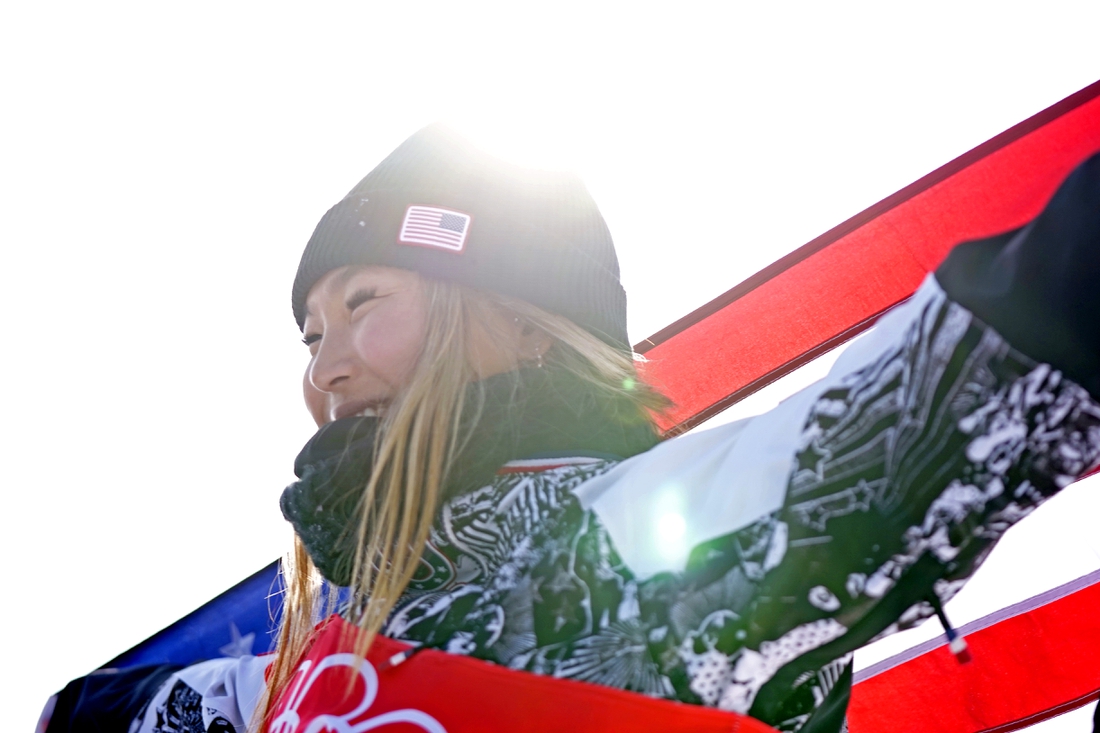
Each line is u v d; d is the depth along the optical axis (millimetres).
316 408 1190
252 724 1179
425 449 979
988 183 1897
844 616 749
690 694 765
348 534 1031
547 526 889
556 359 1099
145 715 1374
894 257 2170
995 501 707
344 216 1221
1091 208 663
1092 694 2047
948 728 2162
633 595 803
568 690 781
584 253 1244
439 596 911
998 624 2133
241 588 2055
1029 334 677
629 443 1056
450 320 1091
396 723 816
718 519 787
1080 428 679
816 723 897
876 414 740
